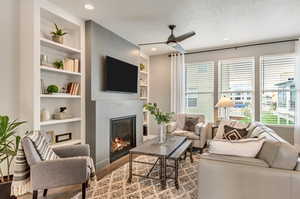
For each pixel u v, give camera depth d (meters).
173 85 5.56
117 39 4.13
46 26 3.09
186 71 5.63
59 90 3.22
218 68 5.15
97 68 3.52
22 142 1.91
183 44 4.86
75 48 3.34
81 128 3.33
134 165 3.44
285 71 4.49
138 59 5.01
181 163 3.48
